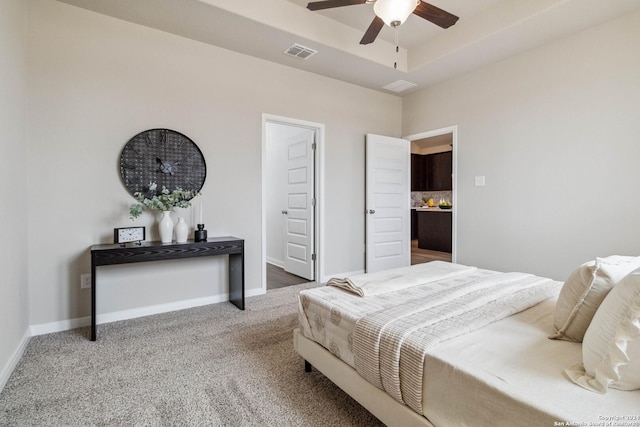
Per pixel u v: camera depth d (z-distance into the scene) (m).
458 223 4.09
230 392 1.76
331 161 4.21
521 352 1.15
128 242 2.72
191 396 1.72
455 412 1.05
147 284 2.98
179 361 2.09
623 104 2.77
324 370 1.70
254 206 3.57
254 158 3.56
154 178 2.97
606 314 0.97
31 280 2.49
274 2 2.92
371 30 2.59
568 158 3.11
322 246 4.19
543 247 3.32
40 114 2.50
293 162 4.65
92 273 2.41
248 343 2.37
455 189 4.12
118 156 2.82
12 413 1.57
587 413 0.82
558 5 2.60
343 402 1.67
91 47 2.70
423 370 1.15
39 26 2.50
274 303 3.31
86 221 2.70
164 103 3.03
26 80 2.41
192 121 3.17
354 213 4.46
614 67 2.81
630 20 2.72
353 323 1.48
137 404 1.65
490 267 3.77
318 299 1.78
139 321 2.81
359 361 1.41
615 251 2.84
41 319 2.54
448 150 8.22
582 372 1.00
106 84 2.76
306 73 3.93
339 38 3.33
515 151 3.51
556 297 1.75
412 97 4.69
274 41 3.18
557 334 1.25
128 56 2.86
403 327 1.32
